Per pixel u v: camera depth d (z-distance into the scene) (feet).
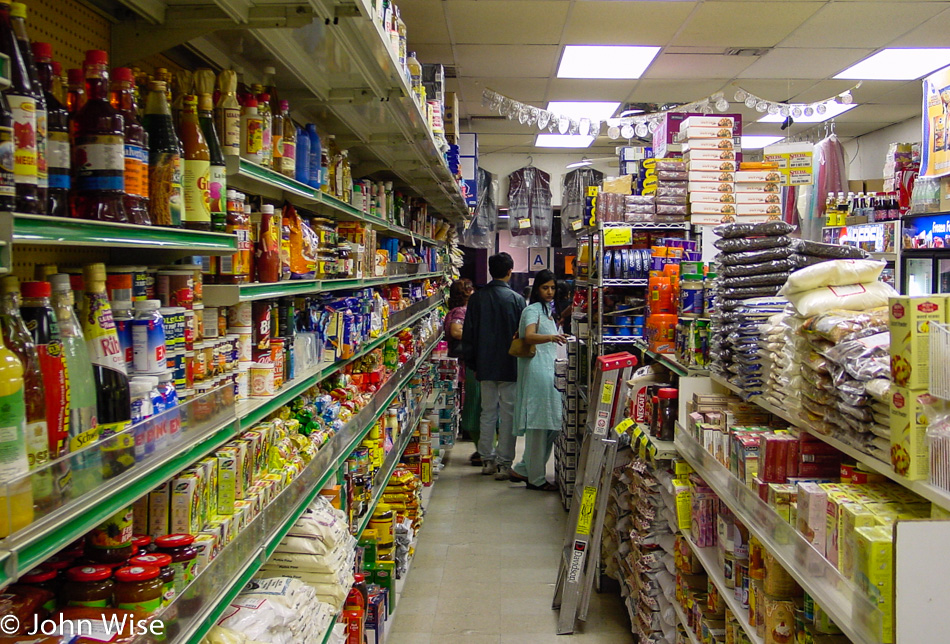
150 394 4.33
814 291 6.29
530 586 13.17
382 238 15.52
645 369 13.47
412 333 17.79
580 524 11.26
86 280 4.06
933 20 17.93
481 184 35.96
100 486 3.53
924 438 4.52
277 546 6.87
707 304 10.55
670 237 15.38
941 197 16.81
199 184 5.05
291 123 7.47
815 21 18.03
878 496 5.25
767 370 7.47
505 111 21.95
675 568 9.88
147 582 4.13
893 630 4.12
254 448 6.24
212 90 5.63
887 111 27.94
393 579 11.76
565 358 20.34
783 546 5.84
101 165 3.85
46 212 3.43
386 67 7.26
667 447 10.08
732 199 14.01
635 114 25.58
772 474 6.53
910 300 4.53
